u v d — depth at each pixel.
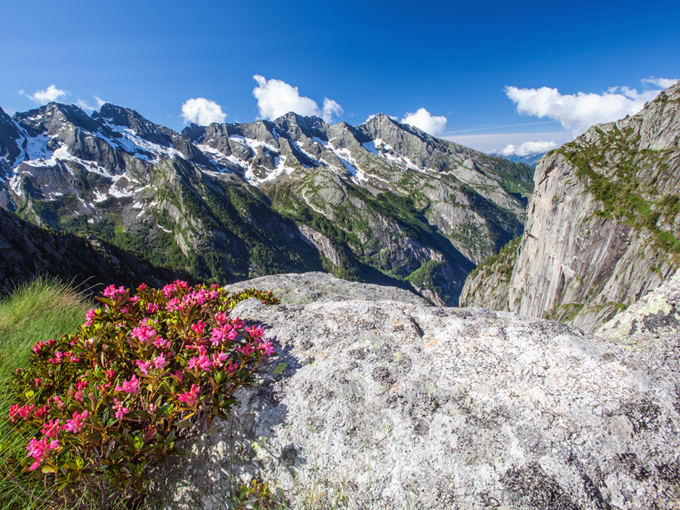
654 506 2.12
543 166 184.25
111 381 3.07
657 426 2.47
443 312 4.51
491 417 2.78
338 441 2.85
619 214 146.88
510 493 2.29
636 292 129.62
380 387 3.26
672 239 126.12
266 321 4.59
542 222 182.75
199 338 3.47
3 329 5.58
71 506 2.67
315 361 3.70
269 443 2.91
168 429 2.83
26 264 71.19
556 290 166.75
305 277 12.99
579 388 2.82
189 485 2.85
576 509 2.14
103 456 2.66
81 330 4.26
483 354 3.43
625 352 3.09
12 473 2.61
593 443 2.44
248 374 3.33
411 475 2.53
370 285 12.50
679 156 139.25
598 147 176.88
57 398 2.87
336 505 2.51
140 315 4.46
